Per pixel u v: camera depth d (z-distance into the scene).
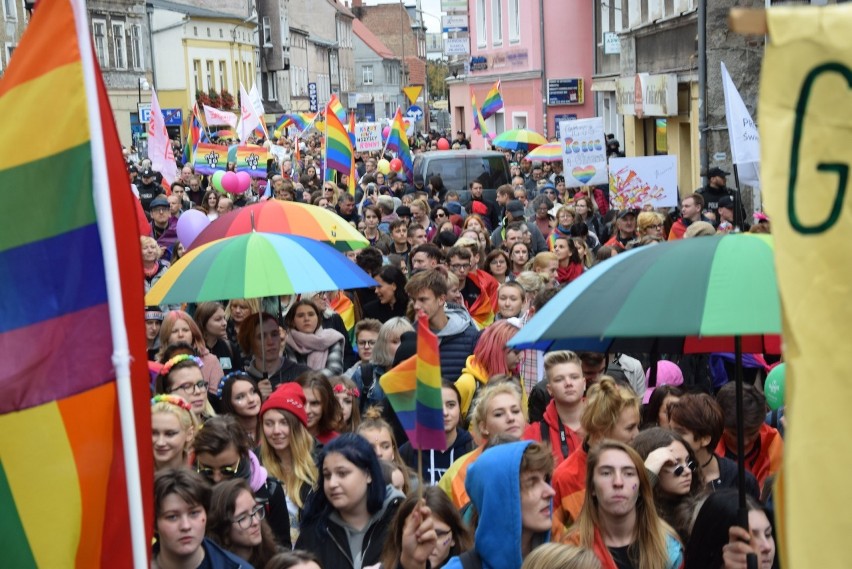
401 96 143.62
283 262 8.36
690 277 4.63
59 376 4.08
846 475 2.90
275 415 7.23
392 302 12.07
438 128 111.69
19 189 4.09
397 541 5.71
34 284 4.09
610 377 6.82
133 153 46.34
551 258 12.46
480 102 52.81
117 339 4.00
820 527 2.89
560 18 44.03
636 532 5.61
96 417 4.08
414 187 27.50
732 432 7.09
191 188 26.42
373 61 139.38
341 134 20.88
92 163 4.02
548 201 18.83
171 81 71.00
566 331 4.68
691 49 26.16
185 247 14.07
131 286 4.09
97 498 4.08
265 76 96.19
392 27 150.75
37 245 4.09
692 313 4.50
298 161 38.09
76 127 4.06
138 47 66.56
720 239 4.81
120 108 64.12
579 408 7.45
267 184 25.08
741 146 13.66
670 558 5.63
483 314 12.53
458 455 7.72
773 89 2.96
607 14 39.50
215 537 5.95
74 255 4.09
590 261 15.17
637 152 32.56
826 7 2.94
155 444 6.69
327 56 122.75
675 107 26.66
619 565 5.57
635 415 6.72
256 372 9.54
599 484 5.53
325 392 7.94
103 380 4.09
